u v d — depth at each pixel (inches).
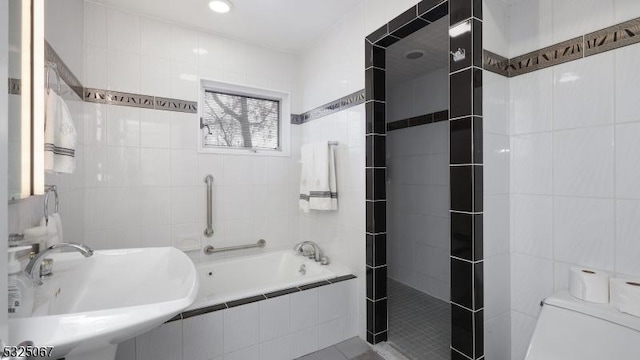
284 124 109.3
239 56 99.3
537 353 44.9
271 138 109.6
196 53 92.2
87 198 77.5
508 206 59.9
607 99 47.8
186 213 91.0
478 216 53.9
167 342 58.4
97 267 48.9
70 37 66.0
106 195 80.0
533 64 56.7
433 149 110.7
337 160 89.5
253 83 102.0
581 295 46.5
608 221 47.9
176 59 89.1
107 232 80.0
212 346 62.7
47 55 51.1
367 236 77.4
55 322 28.5
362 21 78.7
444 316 93.8
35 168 37.5
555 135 53.9
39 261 38.0
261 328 68.1
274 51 106.1
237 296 68.7
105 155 79.6
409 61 101.2
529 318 57.6
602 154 48.4
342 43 87.0
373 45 75.5
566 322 44.9
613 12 47.0
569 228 52.3
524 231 58.1
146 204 85.1
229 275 93.7
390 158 129.6
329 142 88.6
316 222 101.1
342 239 87.8
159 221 87.0
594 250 49.3
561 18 53.1
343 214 87.4
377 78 76.3
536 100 56.4
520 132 58.7
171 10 82.0
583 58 50.4
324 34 95.5
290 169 109.4
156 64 86.2
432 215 111.2
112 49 80.1
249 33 95.2
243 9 81.6
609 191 47.7
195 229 92.4
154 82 86.0
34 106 37.3
